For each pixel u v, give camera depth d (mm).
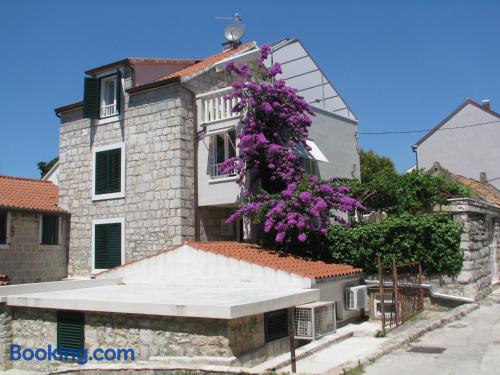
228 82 21359
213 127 18906
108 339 11383
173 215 18438
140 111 19844
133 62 20328
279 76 23734
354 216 20875
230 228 20453
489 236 20031
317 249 17859
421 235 16219
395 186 18375
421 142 40719
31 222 20266
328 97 26312
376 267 16719
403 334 11484
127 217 19719
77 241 21172
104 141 20875
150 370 9461
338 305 15195
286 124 18703
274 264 14859
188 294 12719
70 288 15180
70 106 21734
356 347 11984
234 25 25047
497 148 37625
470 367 8875
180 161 18562
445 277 16094
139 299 11625
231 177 18406
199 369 9195
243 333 10508
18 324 12938
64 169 22016
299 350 11492
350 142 25109
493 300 16453
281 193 17281
